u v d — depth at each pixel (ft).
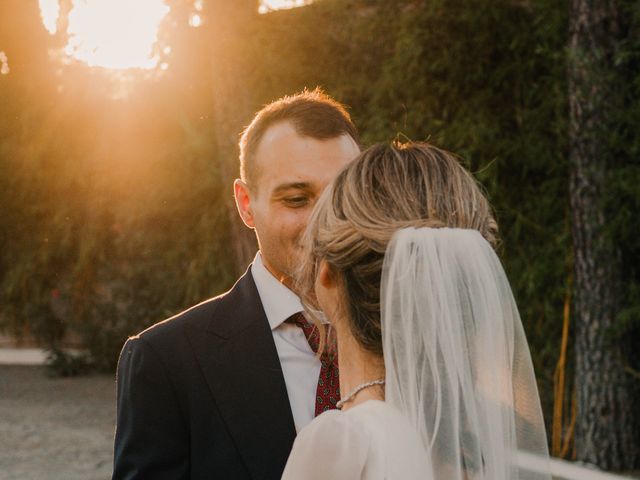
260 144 6.18
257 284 6.31
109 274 33.73
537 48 18.63
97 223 32.01
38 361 38.29
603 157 17.92
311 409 6.03
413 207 4.31
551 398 20.39
